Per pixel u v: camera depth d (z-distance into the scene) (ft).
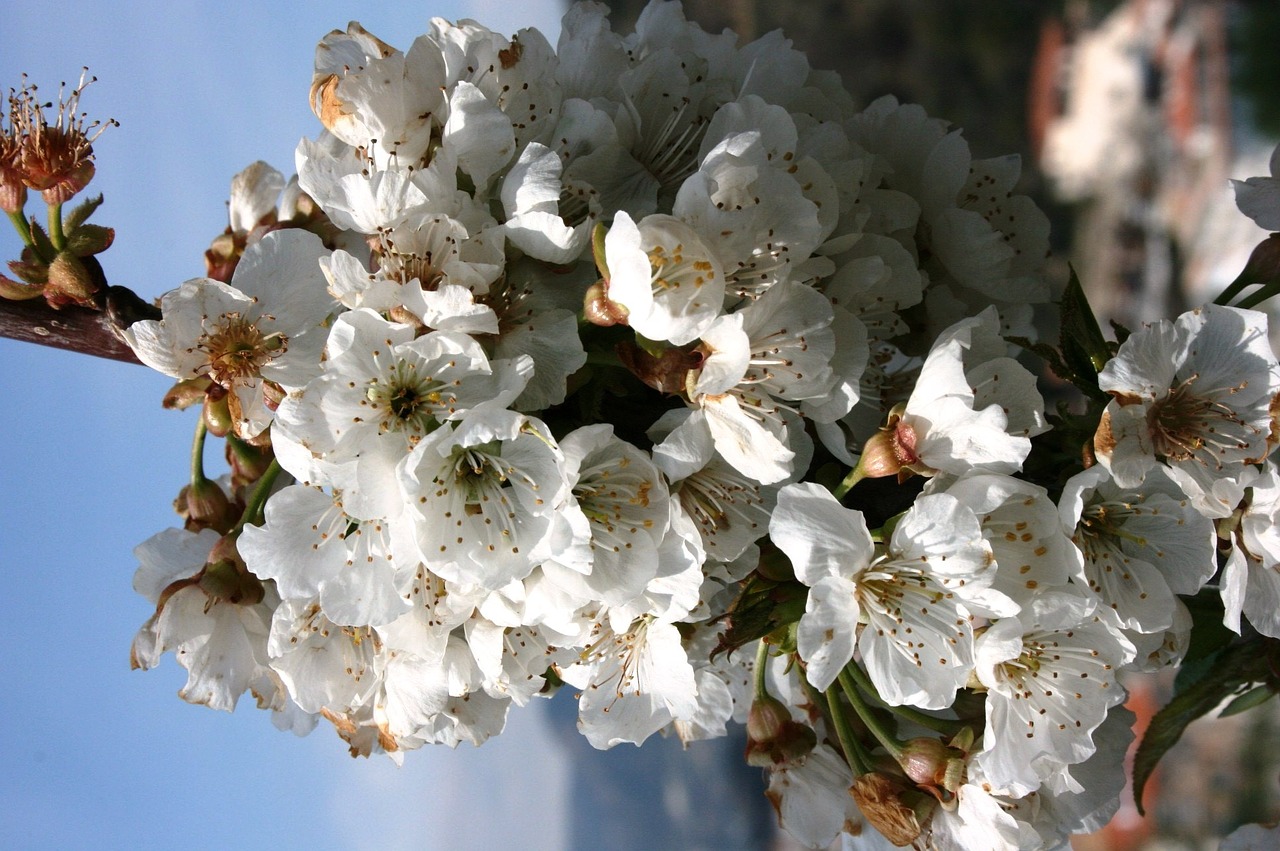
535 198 1.10
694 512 1.12
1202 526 1.13
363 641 1.15
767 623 1.12
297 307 1.13
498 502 1.07
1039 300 1.31
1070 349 1.15
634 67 1.23
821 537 1.09
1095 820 1.16
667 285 1.07
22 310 1.19
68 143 1.14
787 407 1.13
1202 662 1.31
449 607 1.08
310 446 1.05
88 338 1.21
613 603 1.07
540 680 1.13
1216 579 1.27
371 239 1.11
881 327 1.24
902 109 1.33
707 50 1.31
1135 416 1.11
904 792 1.15
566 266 1.12
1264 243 1.24
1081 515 1.14
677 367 1.09
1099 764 1.16
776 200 1.13
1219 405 1.12
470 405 1.07
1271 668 1.24
